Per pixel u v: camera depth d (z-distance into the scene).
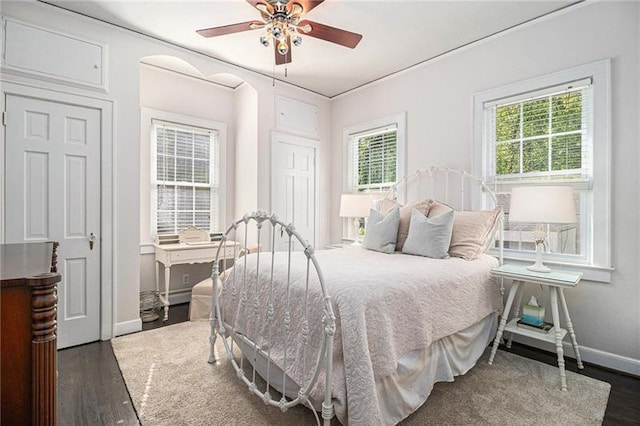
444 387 2.01
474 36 2.92
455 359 2.00
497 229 2.75
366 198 3.73
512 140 2.81
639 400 1.88
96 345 2.62
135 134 2.92
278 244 3.98
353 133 4.26
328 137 4.57
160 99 3.76
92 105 2.69
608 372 2.21
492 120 2.94
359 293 1.47
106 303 2.75
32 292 0.92
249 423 1.66
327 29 2.25
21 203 2.41
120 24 2.78
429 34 2.89
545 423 1.67
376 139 4.04
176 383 2.03
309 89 4.28
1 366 0.88
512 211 2.35
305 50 3.19
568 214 2.14
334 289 1.51
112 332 2.77
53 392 0.94
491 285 2.37
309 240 4.32
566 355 2.43
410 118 3.58
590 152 2.38
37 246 1.67
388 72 3.73
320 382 1.41
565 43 2.49
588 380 2.10
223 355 2.44
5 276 0.93
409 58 3.36
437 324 1.82
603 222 2.29
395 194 3.67
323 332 1.40
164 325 3.10
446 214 2.56
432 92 3.38
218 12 2.60
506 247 2.85
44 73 2.47
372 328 1.44
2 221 2.34
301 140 4.25
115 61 2.80
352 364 1.33
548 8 2.50
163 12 2.60
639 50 2.17
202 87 4.07
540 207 2.21
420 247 2.55
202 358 2.38
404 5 2.47
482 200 2.97
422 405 1.82
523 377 2.14
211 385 2.01
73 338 2.60
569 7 2.45
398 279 1.72
